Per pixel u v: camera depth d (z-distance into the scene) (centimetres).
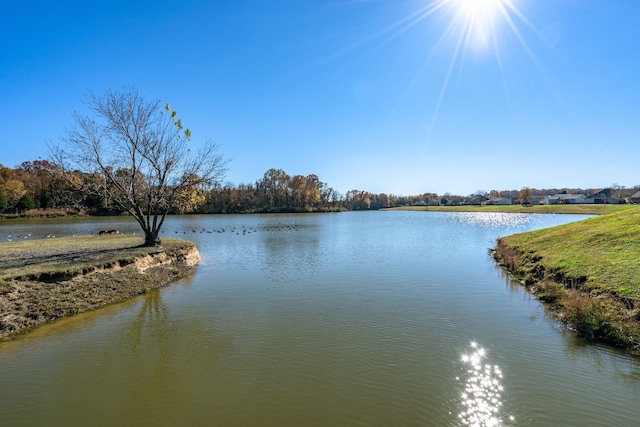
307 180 13900
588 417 687
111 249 2144
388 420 686
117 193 2494
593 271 1380
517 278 1780
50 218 7675
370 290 1605
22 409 748
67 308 1338
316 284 1738
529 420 678
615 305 1088
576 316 1103
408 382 818
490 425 666
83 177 2216
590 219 2562
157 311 1371
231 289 1681
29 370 912
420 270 2038
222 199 11500
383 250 2900
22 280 1377
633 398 748
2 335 1129
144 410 736
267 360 941
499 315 1248
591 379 820
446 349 984
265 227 5794
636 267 1279
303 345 1028
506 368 874
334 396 769
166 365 928
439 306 1356
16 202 8081
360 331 1123
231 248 3162
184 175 2427
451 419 685
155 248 2194
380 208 18975
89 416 721
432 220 7450
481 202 16488
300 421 689
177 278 1939
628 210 2478
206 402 759
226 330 1161
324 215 10750
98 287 1527
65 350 1027
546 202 13850
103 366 929
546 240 2173
